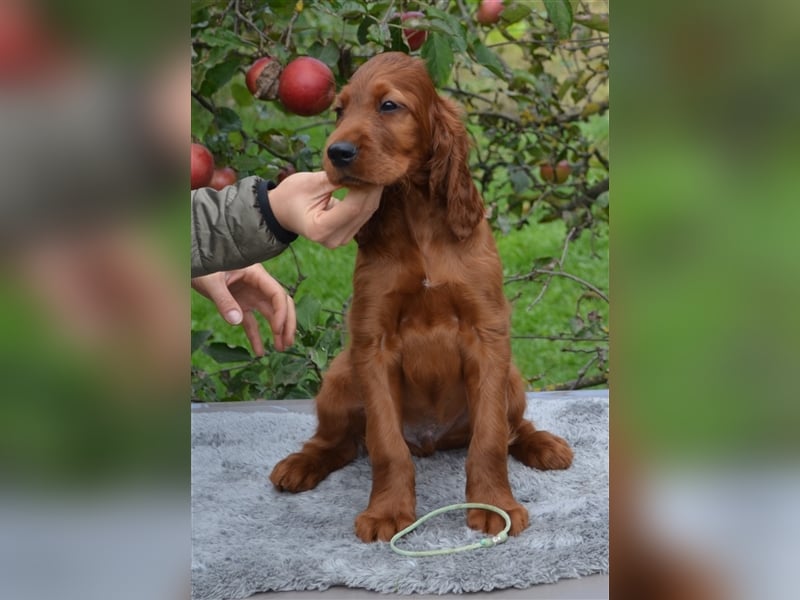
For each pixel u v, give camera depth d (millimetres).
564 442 1119
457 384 1047
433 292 1002
